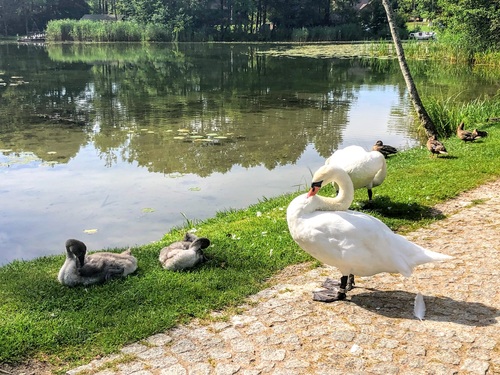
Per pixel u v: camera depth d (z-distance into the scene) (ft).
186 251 10.36
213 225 13.87
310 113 33.24
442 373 6.90
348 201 9.07
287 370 7.07
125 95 40.63
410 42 80.43
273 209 14.67
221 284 9.68
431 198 14.65
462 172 17.08
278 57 75.25
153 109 34.53
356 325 8.16
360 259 8.25
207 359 7.38
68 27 114.32
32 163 21.88
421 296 8.59
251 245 11.53
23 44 103.45
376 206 14.11
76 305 8.96
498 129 24.75
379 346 7.57
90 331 8.12
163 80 50.01
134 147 24.56
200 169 21.11
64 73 54.60
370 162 13.30
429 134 25.04
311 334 7.95
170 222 15.51
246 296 9.29
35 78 50.31
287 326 8.20
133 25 114.83
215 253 11.19
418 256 8.30
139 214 16.16
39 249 13.80
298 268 10.48
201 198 17.61
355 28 116.78
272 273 10.28
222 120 30.96
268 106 35.81
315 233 8.45
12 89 43.09
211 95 40.83
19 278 10.23
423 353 7.34
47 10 144.87
